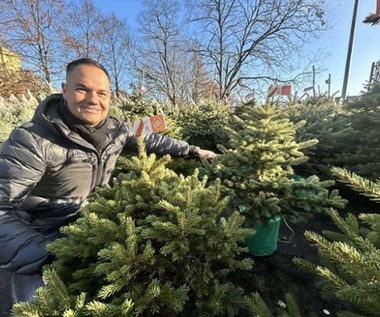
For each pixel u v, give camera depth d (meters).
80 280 1.15
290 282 1.74
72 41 17.12
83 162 1.74
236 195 1.88
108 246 1.12
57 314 0.91
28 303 0.89
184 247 1.14
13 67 14.91
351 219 1.16
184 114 6.27
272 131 2.07
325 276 0.84
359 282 0.73
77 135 1.65
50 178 1.67
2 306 1.71
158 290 1.00
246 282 1.72
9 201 1.43
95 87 1.57
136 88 6.25
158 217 1.24
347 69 7.85
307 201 1.80
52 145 1.57
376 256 0.76
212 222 1.27
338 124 3.57
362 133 3.25
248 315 1.41
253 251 1.95
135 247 1.09
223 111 5.91
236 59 18.22
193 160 2.64
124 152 2.64
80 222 1.31
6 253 1.33
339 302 1.57
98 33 18.86
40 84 15.28
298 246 2.20
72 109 1.57
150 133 2.31
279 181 1.89
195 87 20.00
